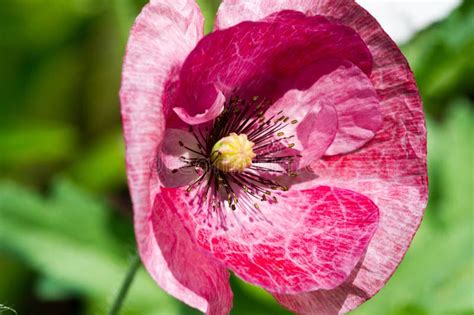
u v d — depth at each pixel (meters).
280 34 0.32
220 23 0.32
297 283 0.31
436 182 0.44
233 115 0.34
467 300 0.42
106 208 0.41
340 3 0.33
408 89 0.33
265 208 0.33
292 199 0.33
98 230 0.41
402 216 0.33
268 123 0.33
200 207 0.33
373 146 0.33
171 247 0.31
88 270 0.40
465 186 0.44
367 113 0.33
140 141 0.30
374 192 0.33
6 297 0.44
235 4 0.32
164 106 0.31
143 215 0.29
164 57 0.31
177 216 0.31
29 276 0.44
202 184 0.33
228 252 0.32
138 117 0.30
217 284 0.31
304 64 0.33
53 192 0.41
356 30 0.33
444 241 0.43
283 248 0.32
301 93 0.33
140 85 0.30
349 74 0.33
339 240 0.32
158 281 0.30
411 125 0.33
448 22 0.44
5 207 0.40
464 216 0.44
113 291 0.40
